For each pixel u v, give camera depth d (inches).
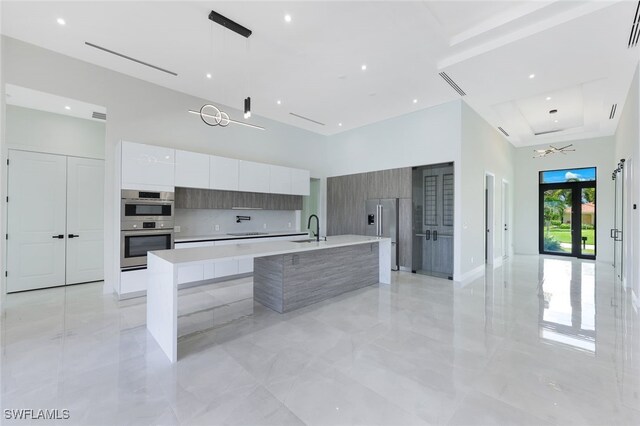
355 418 66.6
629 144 184.4
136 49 142.0
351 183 273.9
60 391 75.7
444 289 180.1
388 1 109.4
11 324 120.7
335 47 139.4
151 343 103.7
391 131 242.2
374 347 101.8
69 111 171.3
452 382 80.8
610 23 115.3
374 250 193.5
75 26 124.3
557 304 151.1
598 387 78.3
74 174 184.9
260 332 114.6
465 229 208.1
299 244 146.3
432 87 181.0
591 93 187.2
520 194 349.1
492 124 257.4
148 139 176.6
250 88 185.5
